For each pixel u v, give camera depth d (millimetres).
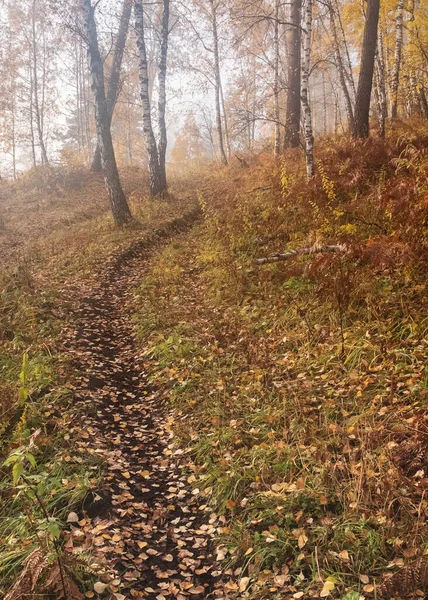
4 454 5246
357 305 7141
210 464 5113
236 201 14805
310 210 10617
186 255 12398
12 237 17031
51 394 6215
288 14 24609
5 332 8023
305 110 12266
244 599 3607
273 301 8164
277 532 4000
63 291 10195
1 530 4293
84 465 5051
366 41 13883
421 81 20172
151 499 4891
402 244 6965
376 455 4539
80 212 19234
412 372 5531
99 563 3869
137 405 6617
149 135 19422
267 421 5465
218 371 6754
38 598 3443
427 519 3840
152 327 8508
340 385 5738
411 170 10055
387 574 3455
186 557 4148
